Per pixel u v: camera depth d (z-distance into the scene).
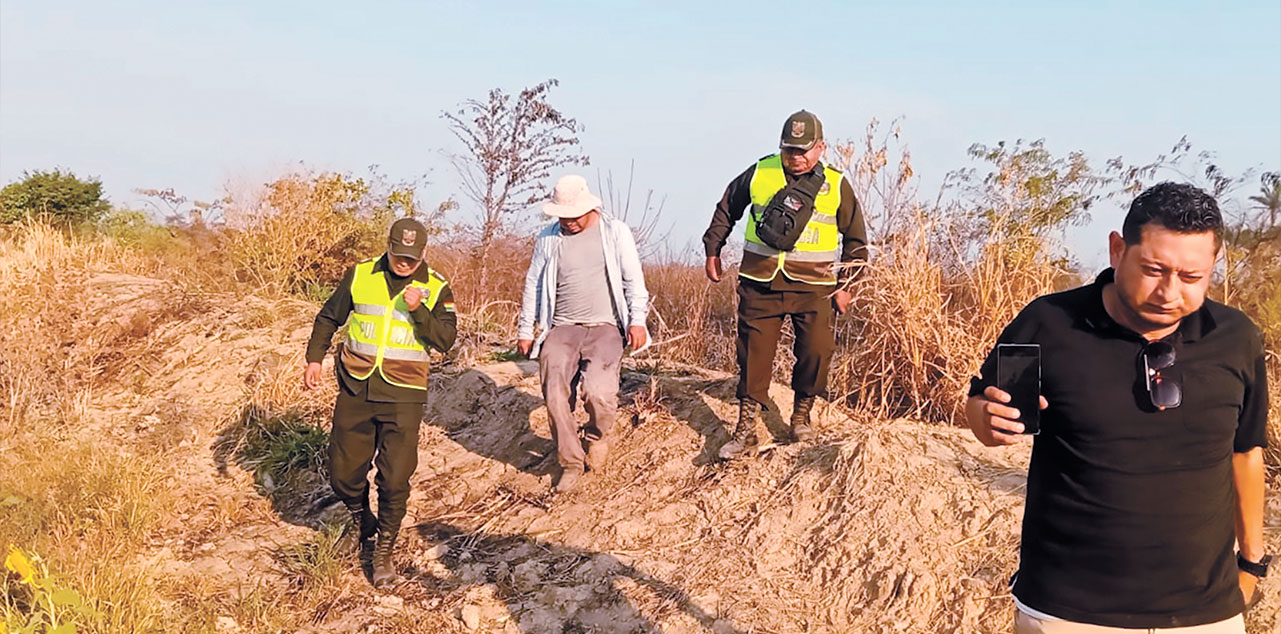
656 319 9.69
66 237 13.43
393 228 5.64
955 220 7.35
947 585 4.95
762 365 6.12
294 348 8.95
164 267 11.95
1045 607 2.94
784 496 5.80
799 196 5.86
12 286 10.05
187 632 5.05
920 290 6.68
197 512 6.67
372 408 5.67
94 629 4.82
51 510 6.25
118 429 7.87
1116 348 2.85
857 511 5.49
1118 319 2.86
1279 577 4.48
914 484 5.55
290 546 6.20
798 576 5.30
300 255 11.01
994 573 4.91
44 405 8.23
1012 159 7.56
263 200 11.27
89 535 6.05
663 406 6.99
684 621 5.04
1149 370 2.80
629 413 7.03
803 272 5.92
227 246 11.26
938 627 4.79
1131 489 2.82
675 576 5.39
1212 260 2.65
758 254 5.98
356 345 5.71
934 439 6.10
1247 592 3.10
